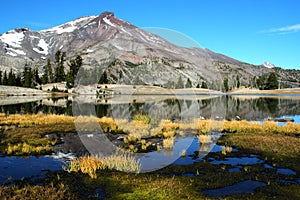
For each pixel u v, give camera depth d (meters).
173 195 6.73
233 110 31.22
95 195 6.71
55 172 8.48
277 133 15.38
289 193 6.94
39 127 16.72
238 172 8.47
